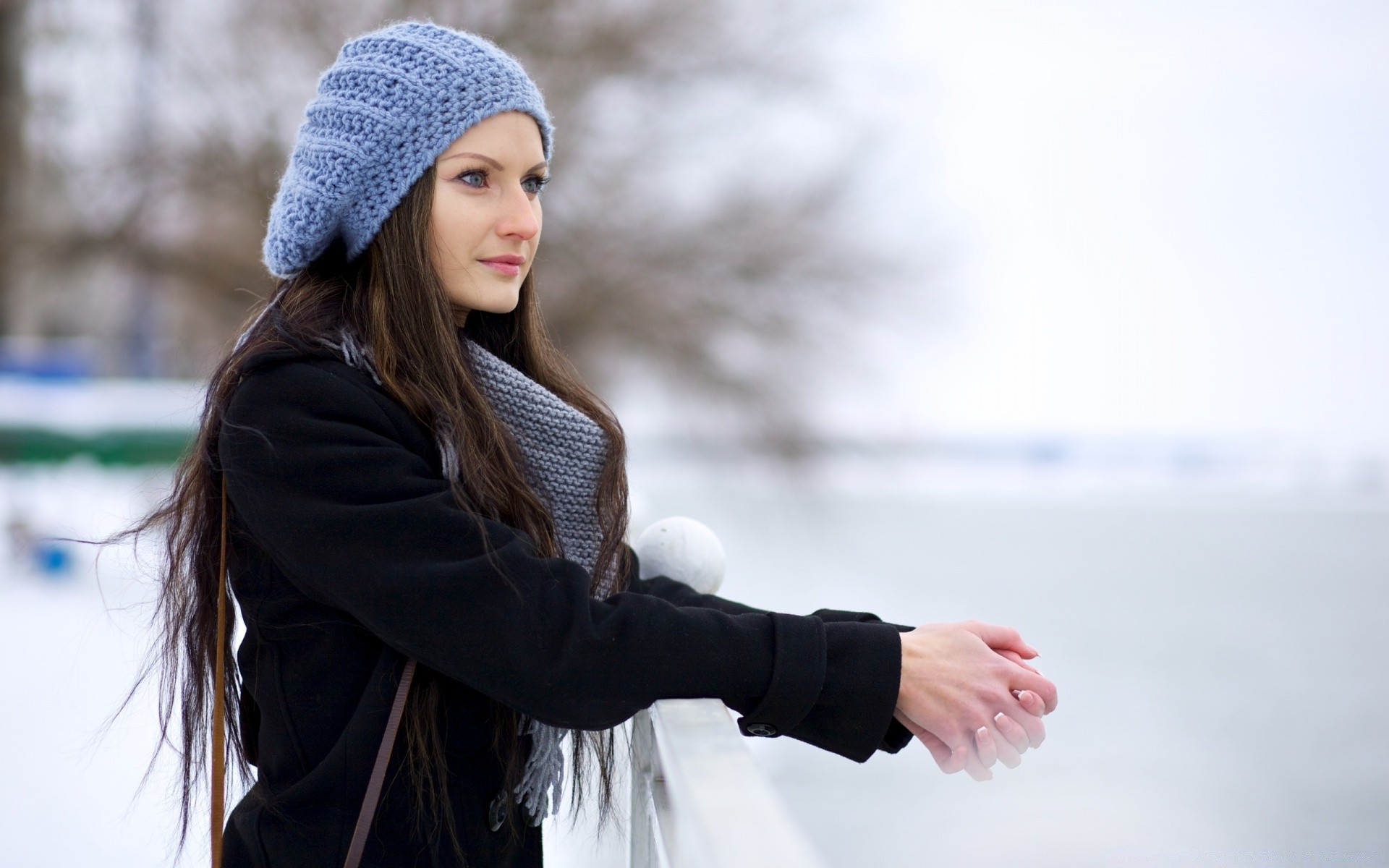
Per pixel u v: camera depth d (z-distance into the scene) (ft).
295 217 5.37
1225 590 64.18
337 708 5.06
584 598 4.75
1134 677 40.16
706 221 62.69
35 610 32.50
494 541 4.78
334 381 4.96
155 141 55.88
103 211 56.08
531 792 5.50
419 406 5.10
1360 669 42.98
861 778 25.04
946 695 5.02
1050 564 69.72
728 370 64.23
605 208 60.23
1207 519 128.16
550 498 5.61
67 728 19.27
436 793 5.11
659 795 5.16
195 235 57.52
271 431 4.84
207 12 55.67
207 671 5.52
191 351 62.59
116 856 13.51
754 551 64.08
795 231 63.72
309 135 5.44
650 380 64.03
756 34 62.59
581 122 58.49
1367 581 71.20
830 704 4.89
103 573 38.27
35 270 58.75
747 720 4.88
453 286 5.55
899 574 58.39
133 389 67.10
